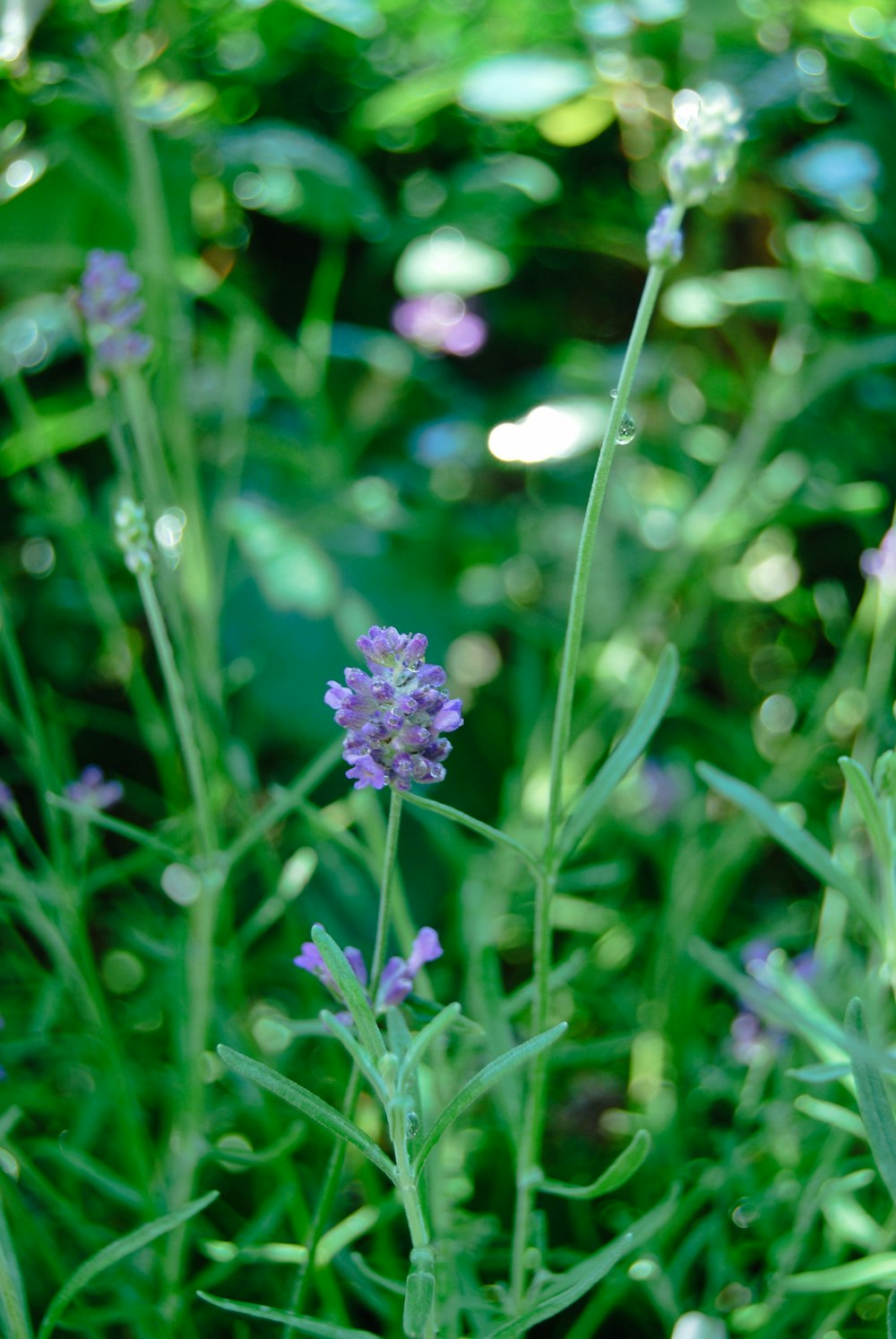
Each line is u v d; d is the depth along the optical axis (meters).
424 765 0.41
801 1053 0.57
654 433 0.86
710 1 0.74
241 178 0.83
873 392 0.84
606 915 0.66
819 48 0.80
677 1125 0.58
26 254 0.73
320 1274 0.50
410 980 0.43
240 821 0.65
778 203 0.86
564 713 0.43
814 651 0.84
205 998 0.51
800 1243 0.51
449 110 0.89
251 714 0.76
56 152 0.71
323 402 0.80
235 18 0.80
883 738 0.64
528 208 0.86
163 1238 0.53
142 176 0.65
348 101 0.89
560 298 0.94
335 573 0.76
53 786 0.58
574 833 0.44
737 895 0.77
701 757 0.78
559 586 0.82
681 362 0.88
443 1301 0.47
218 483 0.81
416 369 0.88
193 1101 0.51
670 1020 0.60
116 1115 0.58
